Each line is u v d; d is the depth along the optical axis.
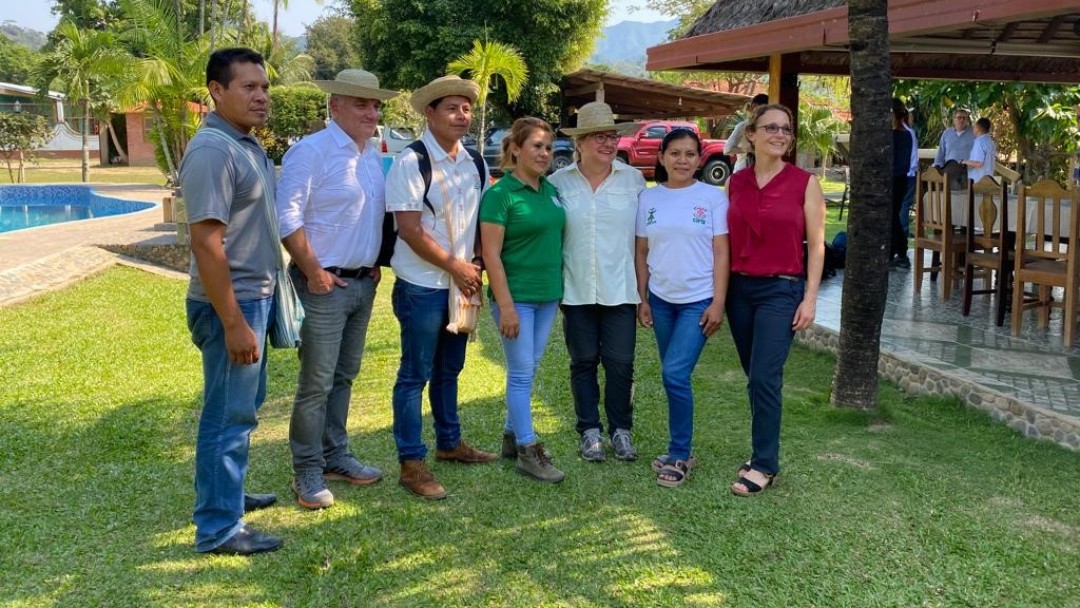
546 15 23.27
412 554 3.29
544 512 3.65
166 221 13.19
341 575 3.13
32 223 18.61
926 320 6.75
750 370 3.84
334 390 3.86
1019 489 3.85
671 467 3.95
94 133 39.16
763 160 3.71
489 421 4.81
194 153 2.90
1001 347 5.88
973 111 15.23
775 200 3.67
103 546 3.33
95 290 8.69
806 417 4.81
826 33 6.50
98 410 4.96
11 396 5.22
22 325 7.14
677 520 3.57
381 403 5.14
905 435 4.56
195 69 12.07
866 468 4.09
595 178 3.97
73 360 6.05
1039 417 4.49
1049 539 3.40
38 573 3.13
